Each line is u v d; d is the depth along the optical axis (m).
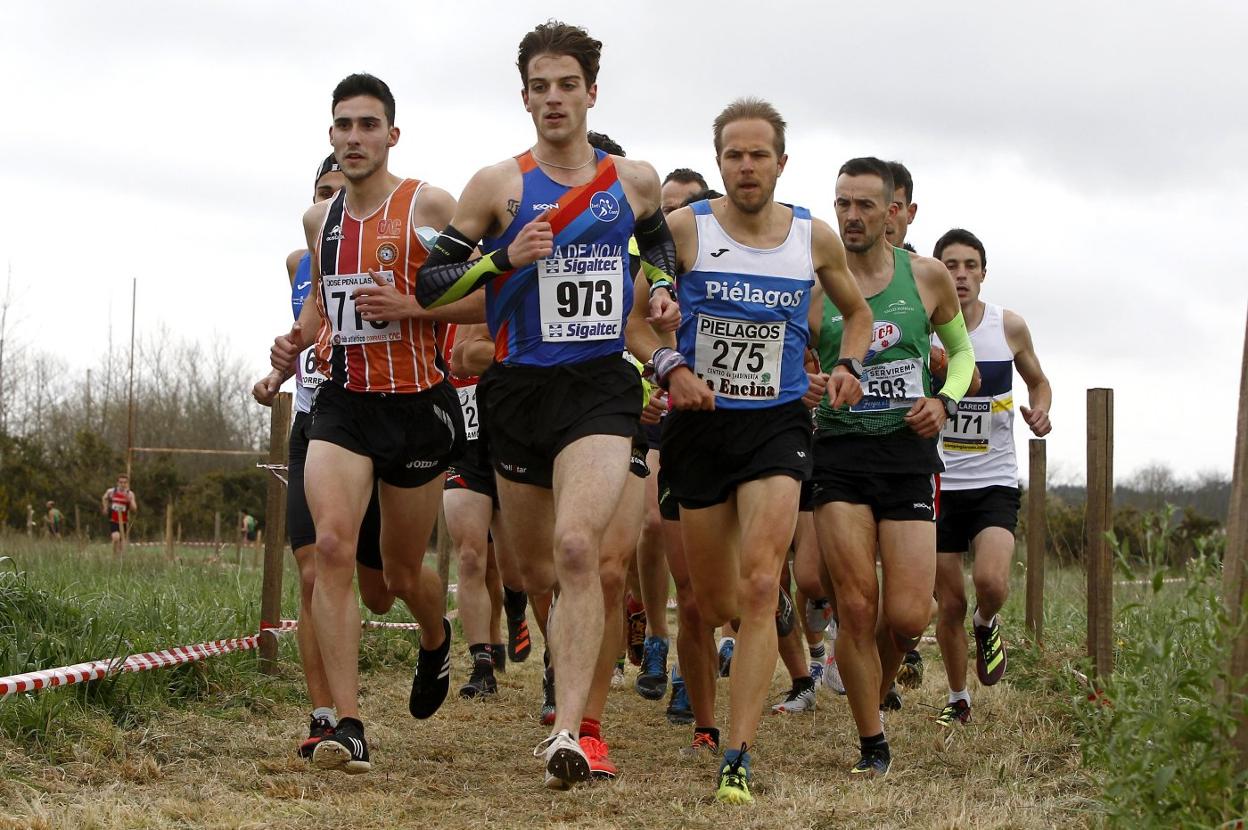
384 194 8.93
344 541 8.28
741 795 7.86
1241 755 6.00
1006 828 7.18
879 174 9.85
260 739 9.45
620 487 7.94
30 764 7.96
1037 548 14.23
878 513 9.61
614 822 7.45
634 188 8.44
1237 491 6.30
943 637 11.39
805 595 12.89
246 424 77.94
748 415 8.55
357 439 8.62
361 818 7.38
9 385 62.84
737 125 8.64
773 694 13.41
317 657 9.06
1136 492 25.28
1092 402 10.88
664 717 11.80
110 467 56.81
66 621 11.24
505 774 8.87
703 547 8.77
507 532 8.84
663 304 8.00
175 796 7.65
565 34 8.32
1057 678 12.09
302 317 9.59
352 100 8.83
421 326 8.77
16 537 29.36
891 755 9.69
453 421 9.07
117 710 9.59
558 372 8.20
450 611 18.97
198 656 10.90
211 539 55.03
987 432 12.20
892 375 9.67
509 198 8.26
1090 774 8.14
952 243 13.04
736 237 8.80
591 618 7.70
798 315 8.74
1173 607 6.96
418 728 10.70
